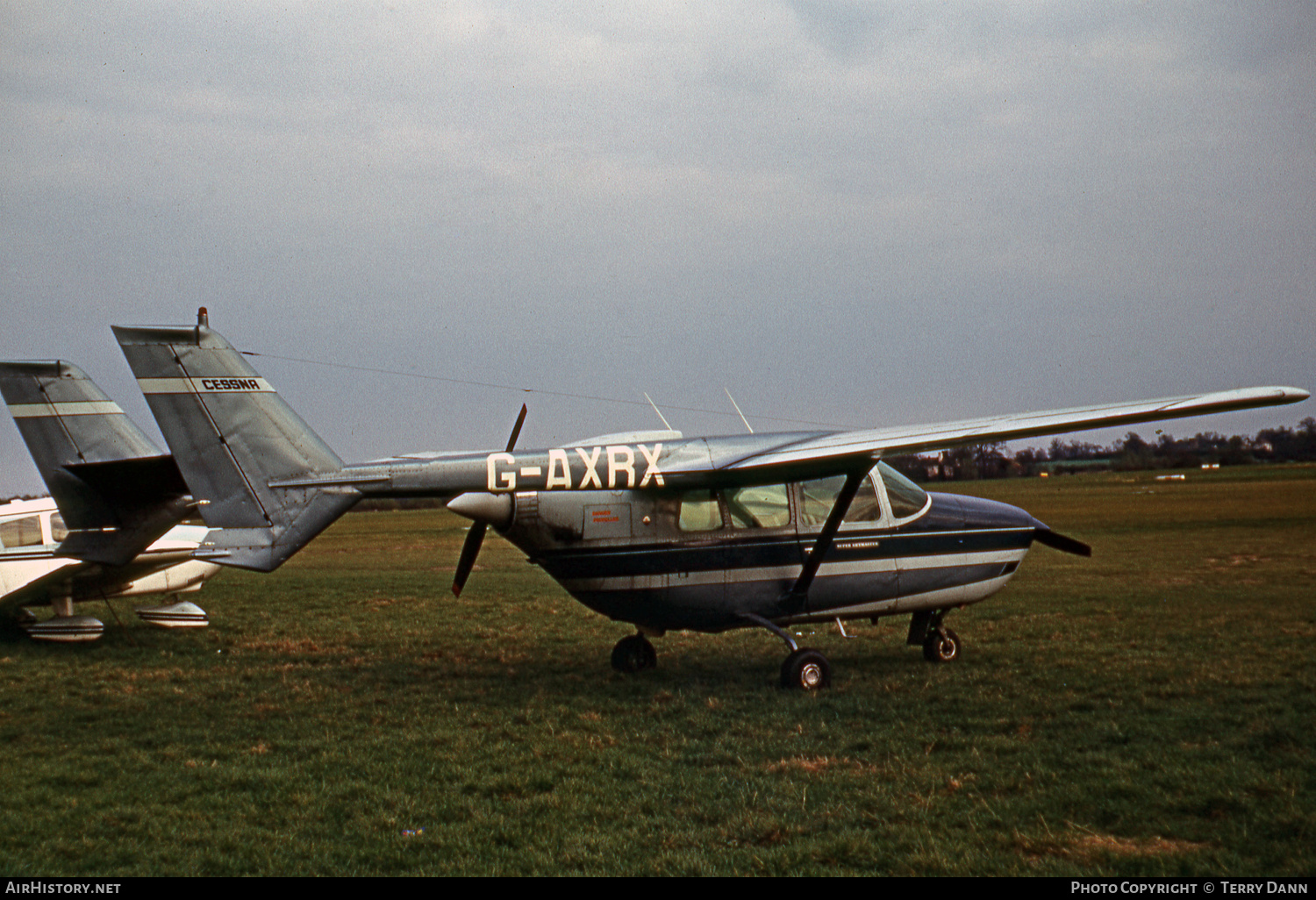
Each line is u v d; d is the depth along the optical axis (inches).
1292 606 619.5
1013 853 206.8
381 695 384.5
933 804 238.4
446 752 295.3
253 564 359.3
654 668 437.1
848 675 414.9
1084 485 2989.7
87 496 500.1
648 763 281.1
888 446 380.5
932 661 444.5
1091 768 263.6
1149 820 223.9
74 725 336.2
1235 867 195.0
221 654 491.5
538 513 384.2
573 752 293.6
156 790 257.8
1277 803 230.7
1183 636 494.6
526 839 220.1
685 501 405.4
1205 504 1947.6
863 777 262.7
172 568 601.9
